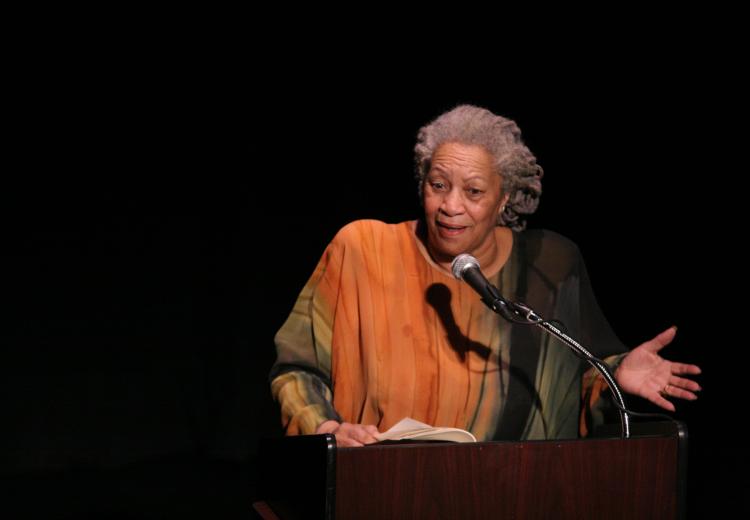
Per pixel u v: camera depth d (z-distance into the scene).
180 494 18.27
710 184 20.31
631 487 6.48
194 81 20.53
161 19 20.11
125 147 20.05
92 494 18.08
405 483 5.96
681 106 19.89
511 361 8.74
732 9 18.98
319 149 21.39
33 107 19.08
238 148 20.94
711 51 19.39
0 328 18.95
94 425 19.88
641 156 20.41
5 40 18.73
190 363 20.97
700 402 22.08
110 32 19.69
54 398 19.47
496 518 6.14
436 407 8.57
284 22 20.88
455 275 7.46
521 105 20.20
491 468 6.15
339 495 5.84
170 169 20.53
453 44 20.47
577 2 19.64
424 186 8.64
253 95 20.91
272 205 21.22
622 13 19.48
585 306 9.29
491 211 8.48
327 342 8.79
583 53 19.92
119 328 20.11
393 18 20.72
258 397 21.30
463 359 8.68
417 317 8.76
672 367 7.88
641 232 20.98
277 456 6.77
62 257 19.50
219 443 20.94
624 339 21.47
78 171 19.61
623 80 19.91
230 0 20.56
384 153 21.28
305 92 21.14
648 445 6.54
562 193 20.67
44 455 19.39
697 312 21.28
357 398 8.66
